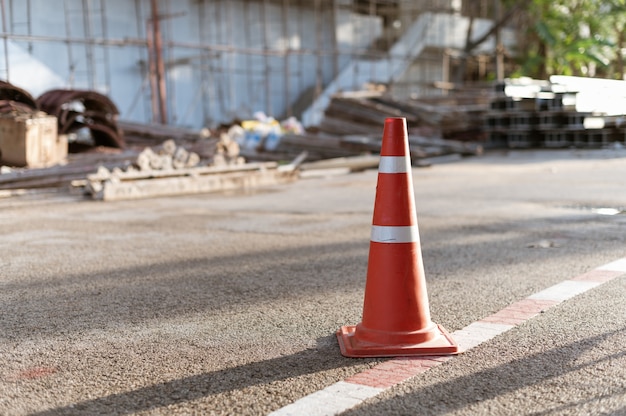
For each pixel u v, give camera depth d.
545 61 31.78
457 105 24.50
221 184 11.95
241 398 2.88
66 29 23.44
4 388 3.08
